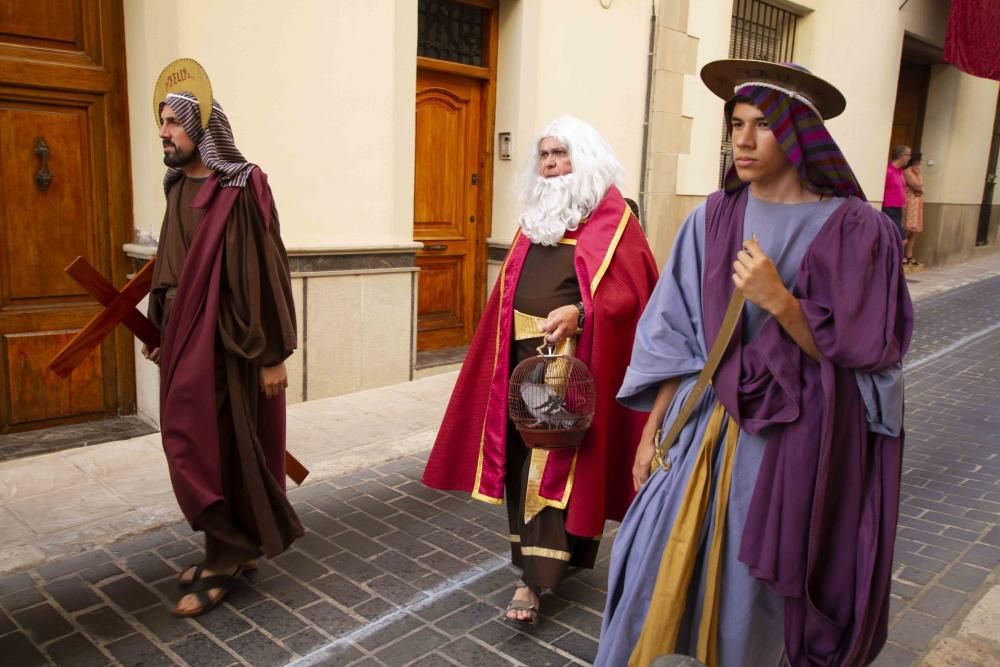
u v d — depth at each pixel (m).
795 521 1.78
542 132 2.90
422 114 6.26
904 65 14.27
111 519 3.53
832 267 1.76
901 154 12.25
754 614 1.90
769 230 1.89
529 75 6.52
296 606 2.96
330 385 5.44
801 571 1.79
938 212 14.19
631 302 2.86
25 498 3.70
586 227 2.87
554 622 2.91
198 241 2.72
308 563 3.29
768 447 1.83
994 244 17.75
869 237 1.77
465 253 6.76
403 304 5.73
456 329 6.80
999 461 4.80
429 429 4.93
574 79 6.96
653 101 7.76
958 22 11.54
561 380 2.62
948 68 13.82
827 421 1.75
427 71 6.21
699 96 8.35
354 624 2.86
